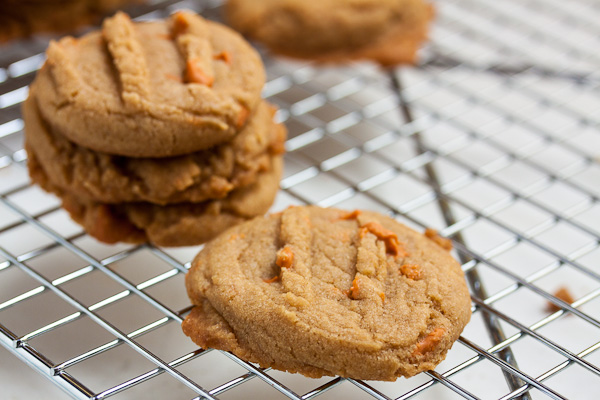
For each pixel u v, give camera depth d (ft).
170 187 1.29
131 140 1.28
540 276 1.32
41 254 1.32
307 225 1.27
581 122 1.55
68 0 1.57
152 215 1.33
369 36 1.55
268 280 1.22
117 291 1.33
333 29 1.54
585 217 1.46
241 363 1.20
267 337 1.18
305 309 1.18
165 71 1.31
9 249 1.38
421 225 1.36
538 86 1.69
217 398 1.18
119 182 1.30
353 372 1.17
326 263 1.23
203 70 1.30
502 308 1.33
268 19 1.55
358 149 1.49
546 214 1.47
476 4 1.83
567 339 1.30
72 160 1.31
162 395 1.24
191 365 1.26
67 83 1.29
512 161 1.49
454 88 1.65
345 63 1.56
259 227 1.28
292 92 1.65
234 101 1.30
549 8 1.83
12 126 1.49
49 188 1.34
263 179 1.36
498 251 1.35
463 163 1.54
